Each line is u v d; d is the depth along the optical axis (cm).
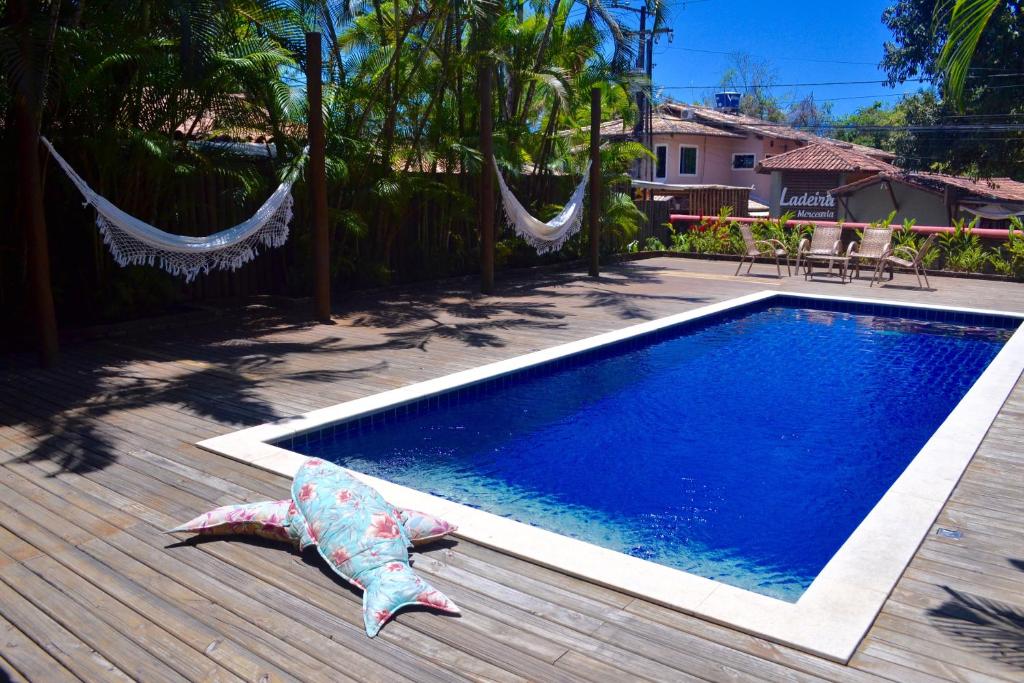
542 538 328
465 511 355
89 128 731
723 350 824
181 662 243
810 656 247
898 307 1013
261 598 282
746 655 247
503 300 1005
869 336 894
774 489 455
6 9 625
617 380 698
